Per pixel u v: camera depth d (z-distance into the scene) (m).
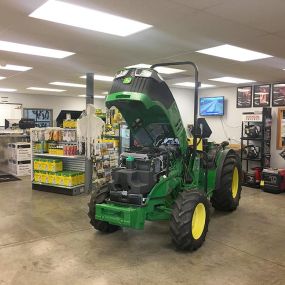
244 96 8.60
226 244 3.65
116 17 3.44
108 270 2.96
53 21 3.61
